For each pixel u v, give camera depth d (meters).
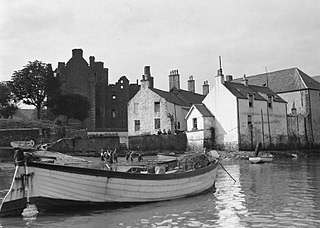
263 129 53.28
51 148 42.34
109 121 82.75
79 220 13.55
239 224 12.95
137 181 15.55
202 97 69.81
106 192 14.86
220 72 52.59
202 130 50.72
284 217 13.84
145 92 57.75
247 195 18.81
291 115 58.59
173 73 66.19
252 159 40.44
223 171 31.78
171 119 55.09
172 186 17.06
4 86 63.25
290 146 57.09
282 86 65.88
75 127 62.16
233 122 50.41
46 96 64.06
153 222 13.32
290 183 23.09
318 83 67.00
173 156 32.91
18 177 13.85
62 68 76.06
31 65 62.72
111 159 27.42
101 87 82.12
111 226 12.79
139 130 57.66
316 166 35.78
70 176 14.17
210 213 14.70
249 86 57.09
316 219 13.45
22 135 46.00
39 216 14.09
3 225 12.91
